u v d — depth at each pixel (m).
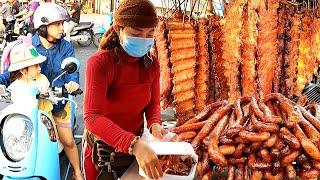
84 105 2.28
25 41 3.85
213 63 3.74
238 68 3.64
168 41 3.48
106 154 2.52
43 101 3.78
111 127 2.20
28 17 10.17
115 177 2.59
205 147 3.01
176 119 3.67
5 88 3.54
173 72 3.51
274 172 2.88
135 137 2.17
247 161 2.95
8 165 3.37
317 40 3.91
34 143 3.41
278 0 3.62
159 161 2.25
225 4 3.86
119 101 2.42
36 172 3.42
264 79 3.68
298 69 3.94
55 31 3.92
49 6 3.98
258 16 3.56
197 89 3.70
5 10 12.60
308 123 2.99
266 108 3.10
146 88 2.48
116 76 2.35
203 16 3.82
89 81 2.27
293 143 2.82
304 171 2.89
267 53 3.67
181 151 2.29
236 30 3.59
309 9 3.88
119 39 2.29
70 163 4.33
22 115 3.41
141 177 2.47
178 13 3.72
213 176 3.25
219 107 3.35
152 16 2.21
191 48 3.60
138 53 2.28
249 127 2.99
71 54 4.06
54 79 3.69
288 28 3.78
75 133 5.50
